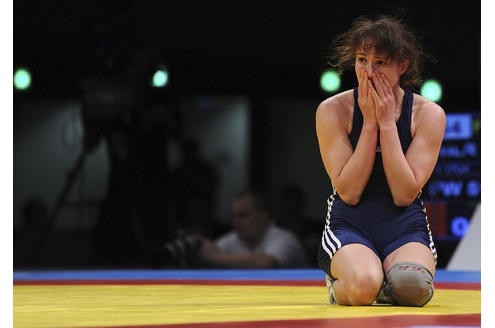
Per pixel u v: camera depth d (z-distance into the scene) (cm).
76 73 2741
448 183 2773
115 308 873
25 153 3350
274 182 3400
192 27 2678
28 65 2816
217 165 3416
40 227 2530
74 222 3234
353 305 875
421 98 954
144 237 2195
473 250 1772
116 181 2308
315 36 2645
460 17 2678
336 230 924
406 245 906
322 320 714
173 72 2933
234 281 1392
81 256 3155
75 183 3325
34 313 814
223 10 2689
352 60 966
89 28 2114
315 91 3105
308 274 1636
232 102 3372
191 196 2561
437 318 732
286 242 2045
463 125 2780
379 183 931
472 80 2852
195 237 2055
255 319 730
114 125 2178
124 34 2125
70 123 3322
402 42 917
